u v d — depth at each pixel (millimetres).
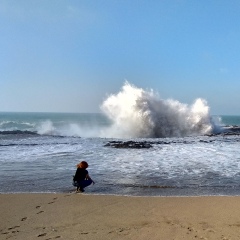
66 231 5641
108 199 7891
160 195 8484
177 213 6758
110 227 5863
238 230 5688
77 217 6473
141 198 8016
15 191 8828
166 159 14648
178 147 18969
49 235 5434
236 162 13961
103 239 5246
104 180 10273
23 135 25625
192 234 5473
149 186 9492
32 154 15867
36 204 7402
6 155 15492
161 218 6418
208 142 21891
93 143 20594
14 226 5914
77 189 8875
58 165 12969
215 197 8156
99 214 6684
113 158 14828
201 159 14703
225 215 6629
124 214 6684
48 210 6945
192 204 7469
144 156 15484
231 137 26281
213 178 10703
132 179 10461
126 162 13781
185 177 10828
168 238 5285
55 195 8234
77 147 18594
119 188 9242
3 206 7227
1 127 49906
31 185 9547
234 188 9336
